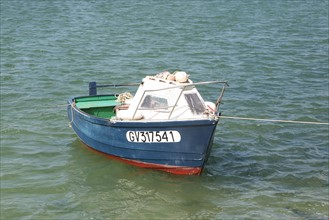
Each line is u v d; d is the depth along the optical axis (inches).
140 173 622.8
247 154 689.0
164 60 1197.1
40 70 1081.4
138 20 1715.1
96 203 559.8
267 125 787.4
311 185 607.5
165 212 544.4
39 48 1280.8
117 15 1803.6
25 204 553.0
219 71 1111.6
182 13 1871.3
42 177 612.7
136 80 1036.5
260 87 994.7
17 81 997.8
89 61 1169.4
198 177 614.9
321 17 1838.1
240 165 655.1
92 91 735.7
